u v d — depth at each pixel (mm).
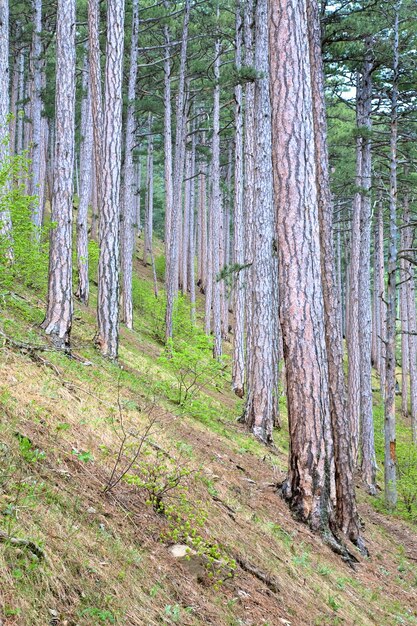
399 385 41312
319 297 7754
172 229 23406
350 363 19938
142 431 7023
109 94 12016
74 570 3482
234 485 7562
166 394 10984
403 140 18562
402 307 35156
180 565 4484
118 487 5043
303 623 4910
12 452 4285
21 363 6805
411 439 29375
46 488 4141
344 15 12734
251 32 17078
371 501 15602
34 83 22797
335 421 9000
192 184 39531
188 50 28094
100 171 11930
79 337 11883
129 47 28641
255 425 13719
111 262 11805
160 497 5176
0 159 9086
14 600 2934
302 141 7637
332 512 7844
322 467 7746
